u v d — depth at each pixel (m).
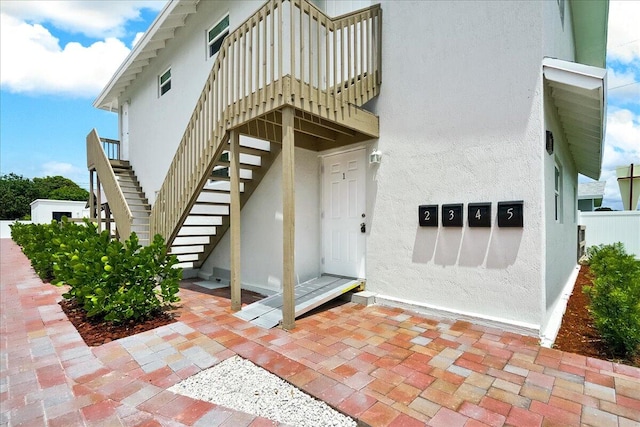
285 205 3.64
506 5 3.54
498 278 3.58
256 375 2.66
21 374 2.65
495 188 3.60
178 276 4.30
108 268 3.71
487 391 2.36
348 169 5.09
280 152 5.23
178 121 8.16
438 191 4.04
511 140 3.50
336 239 5.25
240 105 4.11
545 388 2.39
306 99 3.61
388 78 4.54
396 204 4.43
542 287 3.32
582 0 6.14
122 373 2.68
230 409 2.21
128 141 11.14
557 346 3.21
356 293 4.68
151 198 9.42
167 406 2.23
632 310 2.89
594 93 3.27
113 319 3.67
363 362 2.82
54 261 5.44
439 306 4.01
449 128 3.95
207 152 4.74
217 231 6.52
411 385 2.44
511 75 3.50
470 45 3.79
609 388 2.38
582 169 8.24
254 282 5.69
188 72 7.76
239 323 3.84
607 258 5.35
